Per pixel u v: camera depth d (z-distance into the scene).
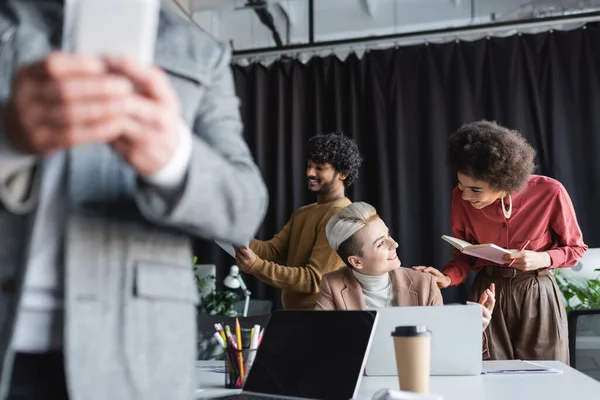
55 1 0.56
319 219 2.30
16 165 0.44
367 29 4.37
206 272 3.11
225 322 1.84
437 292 1.69
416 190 3.87
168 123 0.43
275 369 1.06
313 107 4.08
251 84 4.23
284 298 2.37
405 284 1.68
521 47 3.84
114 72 0.40
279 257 2.62
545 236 2.24
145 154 0.43
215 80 0.64
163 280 0.53
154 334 0.52
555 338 2.14
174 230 0.56
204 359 1.72
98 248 0.50
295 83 4.13
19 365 0.50
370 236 1.60
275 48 4.12
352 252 1.62
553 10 3.90
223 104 0.64
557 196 2.18
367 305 1.65
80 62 0.37
